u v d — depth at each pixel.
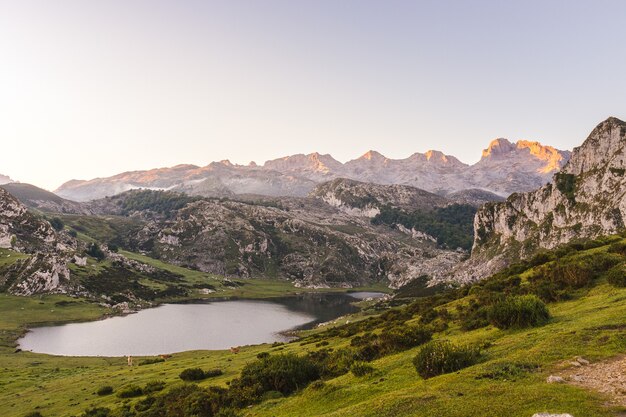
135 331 171.88
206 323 194.50
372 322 87.06
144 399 52.88
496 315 37.81
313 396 32.66
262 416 33.03
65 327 172.50
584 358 23.98
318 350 65.38
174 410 44.12
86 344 148.12
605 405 17.59
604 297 40.47
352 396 29.69
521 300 37.47
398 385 29.20
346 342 70.00
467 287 92.06
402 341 43.94
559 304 44.66
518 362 25.19
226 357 85.62
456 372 26.70
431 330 51.94
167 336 165.12
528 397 19.45
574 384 20.50
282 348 87.25
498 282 70.75
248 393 40.94
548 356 25.38
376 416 21.69
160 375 71.88
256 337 166.75
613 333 26.73
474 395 21.27
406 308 95.19
